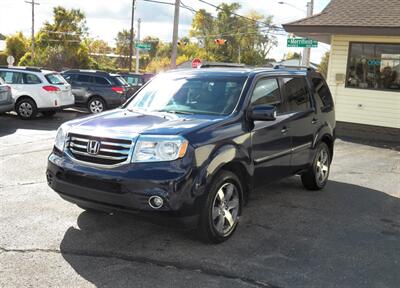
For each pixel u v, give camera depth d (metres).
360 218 5.93
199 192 4.45
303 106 6.66
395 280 4.17
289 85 6.42
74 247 4.60
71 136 4.78
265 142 5.52
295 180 7.93
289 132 6.09
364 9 14.36
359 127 14.29
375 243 5.06
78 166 4.60
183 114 5.27
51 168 4.88
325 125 7.16
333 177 8.31
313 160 6.90
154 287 3.85
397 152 11.43
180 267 4.24
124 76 23.27
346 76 14.48
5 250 4.46
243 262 4.40
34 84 15.04
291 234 5.23
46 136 11.70
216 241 4.78
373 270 4.36
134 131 4.53
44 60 56.38
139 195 4.29
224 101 5.40
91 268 4.15
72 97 16.45
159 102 5.72
